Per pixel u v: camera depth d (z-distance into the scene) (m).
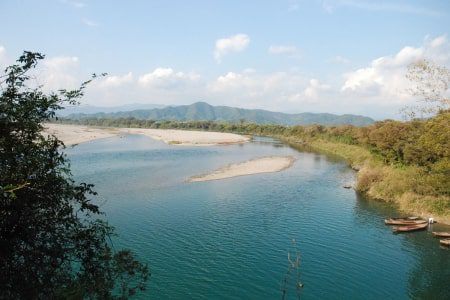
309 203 44.38
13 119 8.99
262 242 31.41
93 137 139.50
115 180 55.12
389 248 30.81
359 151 85.06
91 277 11.10
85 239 10.73
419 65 20.77
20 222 9.00
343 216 39.38
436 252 30.09
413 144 49.22
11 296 9.02
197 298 22.45
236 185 54.00
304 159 86.56
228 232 33.62
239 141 135.00
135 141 129.25
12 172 8.79
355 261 28.20
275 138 162.00
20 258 9.49
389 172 50.72
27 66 9.24
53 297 10.02
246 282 24.53
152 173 61.97
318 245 31.14
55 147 9.93
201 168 69.06
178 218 37.31
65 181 10.10
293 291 23.61
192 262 27.19
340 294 23.47
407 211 41.50
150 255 28.17
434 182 40.94
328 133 125.88
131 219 36.47
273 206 42.72
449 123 25.66
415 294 23.69
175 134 170.00
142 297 22.20
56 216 9.97
